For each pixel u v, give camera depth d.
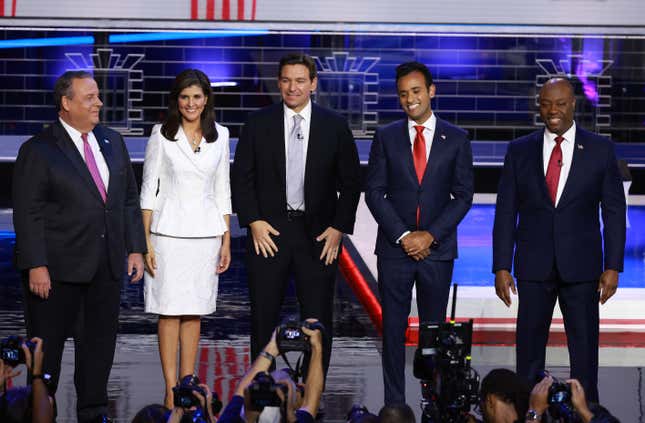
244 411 6.21
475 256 20.47
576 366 9.91
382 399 10.82
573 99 9.84
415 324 13.29
